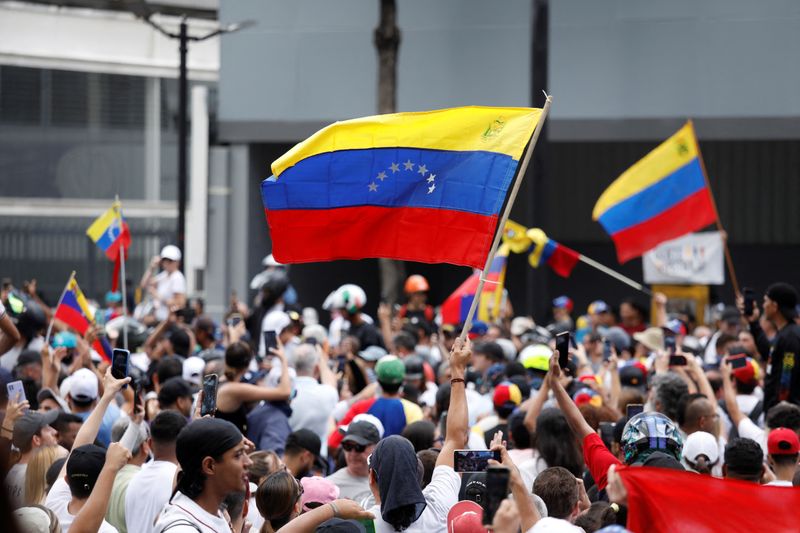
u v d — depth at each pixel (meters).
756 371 33.56
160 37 94.12
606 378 35.72
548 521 13.03
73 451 20.00
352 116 92.56
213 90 95.06
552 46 90.25
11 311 37.97
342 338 48.38
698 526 14.61
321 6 92.69
